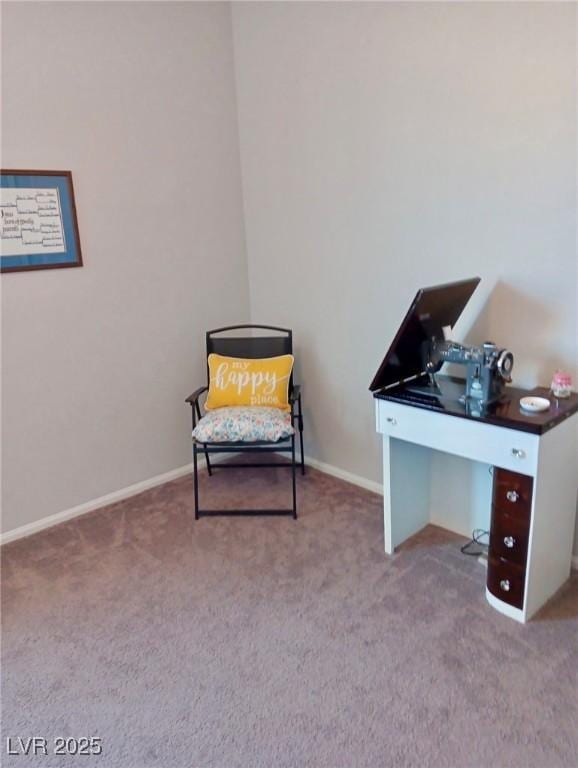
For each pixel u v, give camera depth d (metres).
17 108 2.40
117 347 2.89
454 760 1.48
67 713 1.68
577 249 1.96
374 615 2.04
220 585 2.25
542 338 2.12
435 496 2.59
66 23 2.47
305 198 2.90
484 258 2.23
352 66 2.49
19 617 2.11
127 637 1.98
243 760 1.50
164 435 3.17
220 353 3.07
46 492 2.75
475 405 2.00
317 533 2.60
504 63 2.00
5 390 2.55
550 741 1.52
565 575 2.15
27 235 2.50
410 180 2.41
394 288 2.60
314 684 1.74
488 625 1.96
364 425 2.94
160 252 2.97
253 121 3.06
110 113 2.67
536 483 1.82
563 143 1.92
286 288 3.17
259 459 3.45
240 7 2.94
